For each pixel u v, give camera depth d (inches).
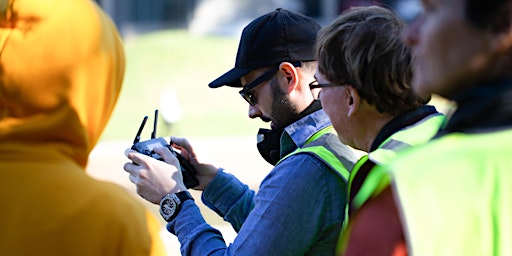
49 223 80.0
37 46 80.2
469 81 71.6
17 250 79.6
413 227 67.9
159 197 116.3
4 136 81.0
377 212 73.5
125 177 389.4
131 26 829.2
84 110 82.4
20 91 80.2
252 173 392.2
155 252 84.4
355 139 101.8
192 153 128.9
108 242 80.6
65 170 82.1
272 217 107.7
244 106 603.8
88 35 81.5
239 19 855.1
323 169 109.0
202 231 112.6
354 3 112.0
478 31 69.6
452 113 74.7
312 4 882.1
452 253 67.8
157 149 121.0
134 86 650.8
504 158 69.7
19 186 80.6
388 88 96.9
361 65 97.0
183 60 726.5
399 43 96.6
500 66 70.6
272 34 118.1
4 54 80.5
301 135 116.0
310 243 108.5
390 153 89.7
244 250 108.0
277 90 118.3
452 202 68.5
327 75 100.8
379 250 72.2
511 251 68.1
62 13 81.2
